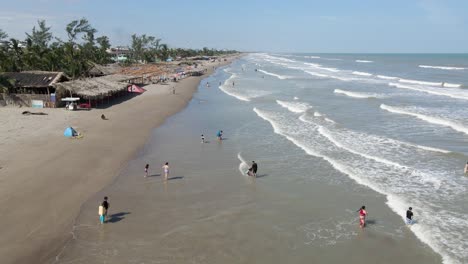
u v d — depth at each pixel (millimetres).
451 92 62438
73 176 23406
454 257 15703
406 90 67125
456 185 23016
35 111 42375
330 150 30391
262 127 38906
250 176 24953
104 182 23078
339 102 53812
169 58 185250
